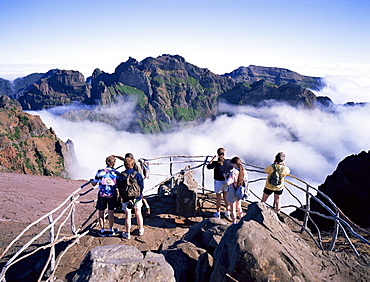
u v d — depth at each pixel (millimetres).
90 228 6879
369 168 18188
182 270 4531
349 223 5113
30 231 10008
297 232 7395
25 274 5289
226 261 3805
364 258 4082
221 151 7500
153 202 8805
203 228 5887
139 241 6293
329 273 3660
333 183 20156
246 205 9078
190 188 7859
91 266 3555
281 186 6930
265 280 3404
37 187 19734
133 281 3500
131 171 6211
